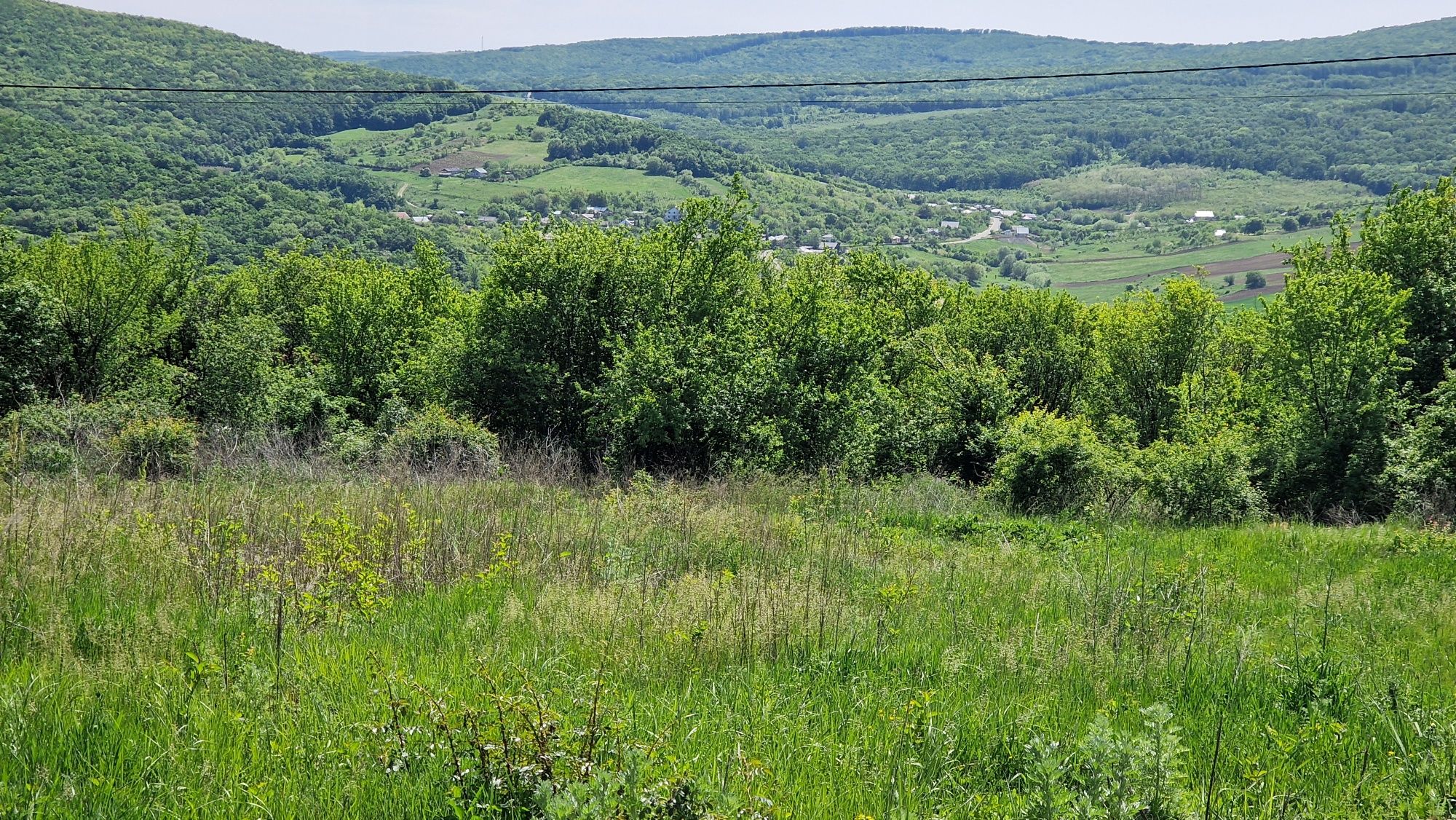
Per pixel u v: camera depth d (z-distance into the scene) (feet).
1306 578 31.78
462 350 63.87
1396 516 55.67
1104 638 20.81
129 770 11.96
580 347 64.18
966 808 12.26
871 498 47.65
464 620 19.86
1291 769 14.19
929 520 44.24
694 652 18.01
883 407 62.64
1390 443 61.93
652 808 10.57
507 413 62.34
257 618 18.98
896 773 12.88
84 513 26.76
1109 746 11.47
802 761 13.38
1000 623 22.24
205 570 22.02
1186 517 51.34
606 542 29.30
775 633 19.25
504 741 11.96
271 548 26.40
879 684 17.26
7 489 31.81
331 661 16.22
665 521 33.60
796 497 40.34
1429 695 18.15
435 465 47.62
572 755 11.92
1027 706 16.21
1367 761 14.40
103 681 14.61
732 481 50.31
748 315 63.57
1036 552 36.19
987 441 60.80
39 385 63.16
